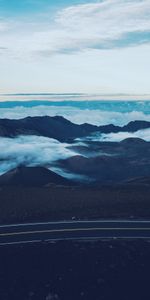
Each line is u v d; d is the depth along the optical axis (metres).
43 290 22.05
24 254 24.39
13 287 22.12
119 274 23.23
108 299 21.80
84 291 22.14
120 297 21.97
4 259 23.94
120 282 22.78
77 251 24.69
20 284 22.34
